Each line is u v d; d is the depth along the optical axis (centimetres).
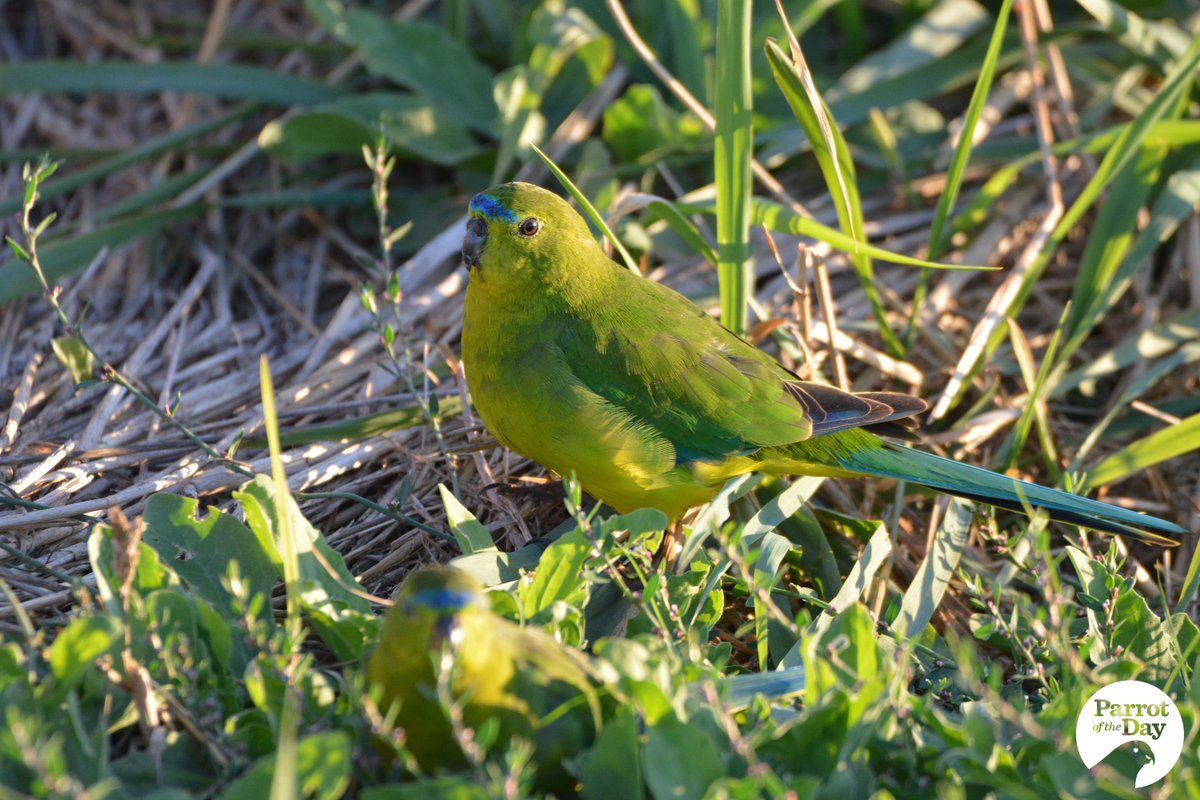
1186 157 1154
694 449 860
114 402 990
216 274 1210
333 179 1310
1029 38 1127
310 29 1486
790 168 1283
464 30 1345
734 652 830
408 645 580
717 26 906
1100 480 952
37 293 1138
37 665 656
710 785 568
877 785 607
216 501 921
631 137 1230
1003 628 727
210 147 1306
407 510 923
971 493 879
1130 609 760
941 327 1146
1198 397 1061
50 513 845
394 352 1077
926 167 1288
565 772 603
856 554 941
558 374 843
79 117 1396
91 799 522
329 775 544
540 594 722
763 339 1092
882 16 1430
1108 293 1052
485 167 1255
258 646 648
